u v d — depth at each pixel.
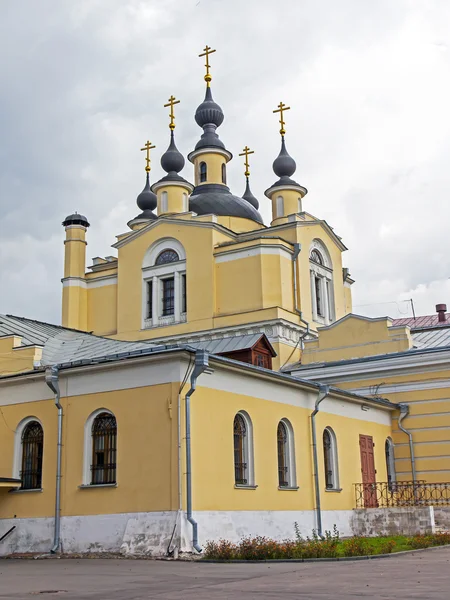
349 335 33.78
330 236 47.00
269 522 22.44
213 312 41.66
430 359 30.81
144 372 20.75
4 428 23.28
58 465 21.59
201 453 20.33
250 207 49.38
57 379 22.11
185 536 19.05
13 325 27.52
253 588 12.49
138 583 13.54
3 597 11.84
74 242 47.34
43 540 21.42
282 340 39.66
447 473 30.12
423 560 17.28
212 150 50.41
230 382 21.97
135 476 20.20
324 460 26.41
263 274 41.09
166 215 45.19
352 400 28.28
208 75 52.75
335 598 11.05
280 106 49.69
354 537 23.75
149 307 44.25
